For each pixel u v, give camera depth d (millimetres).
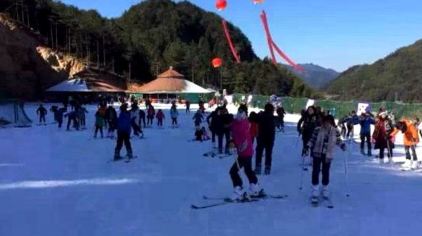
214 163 14953
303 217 8281
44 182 11680
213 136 18219
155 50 149875
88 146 20312
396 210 8812
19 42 84875
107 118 24203
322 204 9273
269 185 11227
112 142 22031
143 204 9250
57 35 115562
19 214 8492
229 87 138000
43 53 97625
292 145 20859
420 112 31500
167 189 10703
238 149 9539
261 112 12766
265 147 12734
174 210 8750
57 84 86938
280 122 28344
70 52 114938
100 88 97812
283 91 147875
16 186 11172
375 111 35312
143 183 11469
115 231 7387
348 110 38750
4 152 18188
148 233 7273
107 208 8914
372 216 8359
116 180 11906
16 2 109500
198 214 8461
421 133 16266
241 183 9555
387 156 16891
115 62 127750
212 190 10586
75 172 13250
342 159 16125
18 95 80375
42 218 8211
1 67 78312
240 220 8062
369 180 12016
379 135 15297
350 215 8438
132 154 16844
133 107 24188
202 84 136250
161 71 138000
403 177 12492
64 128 31250
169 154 17375
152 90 93812
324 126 9352
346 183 11539
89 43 121312
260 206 9094
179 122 37219
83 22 124000
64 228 7578
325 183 9492
